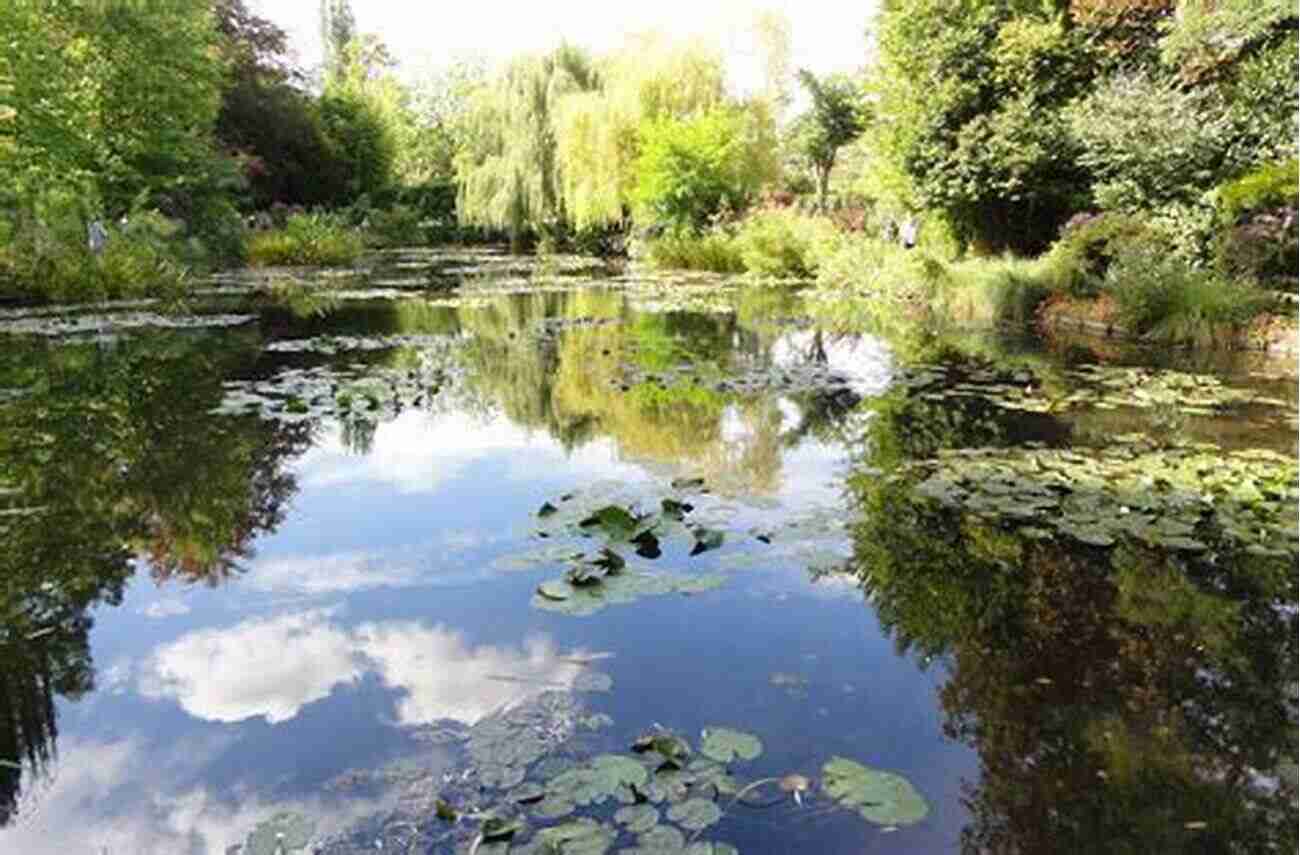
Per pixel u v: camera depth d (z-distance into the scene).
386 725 2.25
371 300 13.29
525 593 3.05
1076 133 11.13
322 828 1.84
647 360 8.12
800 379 7.12
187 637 2.76
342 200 28.83
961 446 4.98
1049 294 10.49
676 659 2.59
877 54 15.41
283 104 24.59
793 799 1.93
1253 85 9.77
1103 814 1.92
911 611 2.92
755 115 20.36
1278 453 4.75
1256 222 8.87
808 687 2.44
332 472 4.57
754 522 3.77
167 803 1.96
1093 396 6.30
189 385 6.74
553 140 22.09
